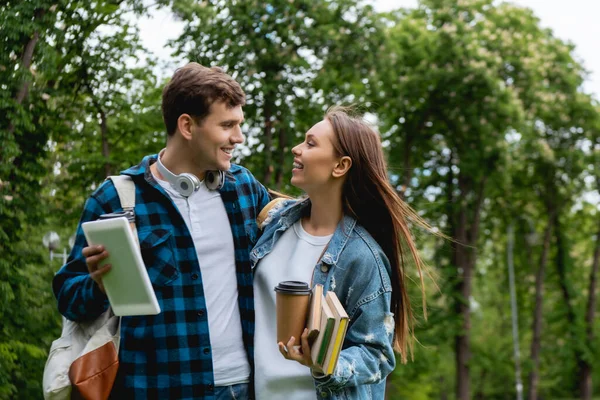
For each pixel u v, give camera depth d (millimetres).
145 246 3064
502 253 32281
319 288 2777
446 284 24641
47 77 14789
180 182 3139
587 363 29344
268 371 3074
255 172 19734
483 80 23109
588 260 33656
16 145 13109
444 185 26328
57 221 17281
